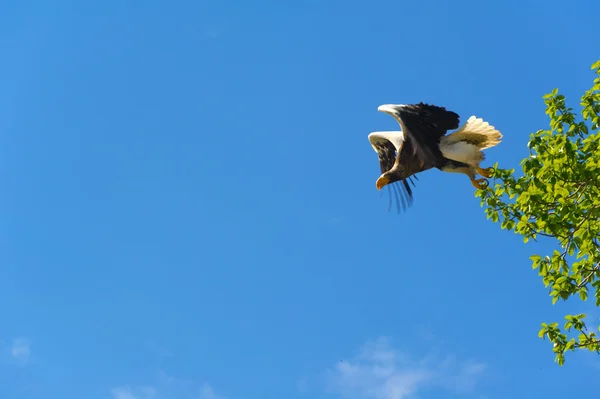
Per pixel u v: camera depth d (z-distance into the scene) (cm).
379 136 1631
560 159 1286
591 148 1341
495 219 1395
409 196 1609
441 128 1383
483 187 1391
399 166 1489
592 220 1293
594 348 1327
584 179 1283
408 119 1384
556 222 1283
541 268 1347
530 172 1316
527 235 1341
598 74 1480
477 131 1361
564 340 1358
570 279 1307
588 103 1455
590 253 1296
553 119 1463
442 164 1395
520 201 1303
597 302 1293
